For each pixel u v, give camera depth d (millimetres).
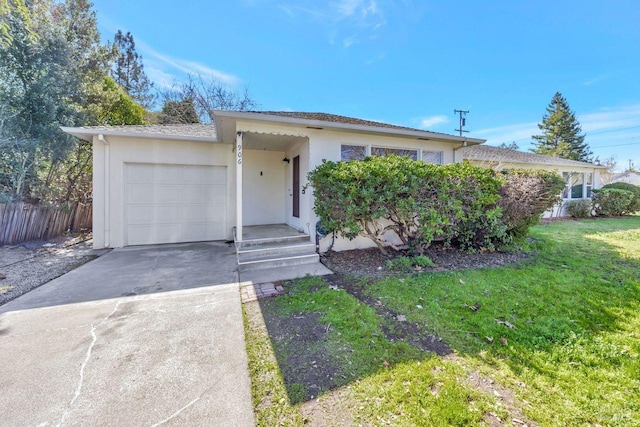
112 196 7641
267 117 5961
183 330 3236
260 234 7160
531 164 14328
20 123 8375
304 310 3725
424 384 2271
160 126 9422
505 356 2635
